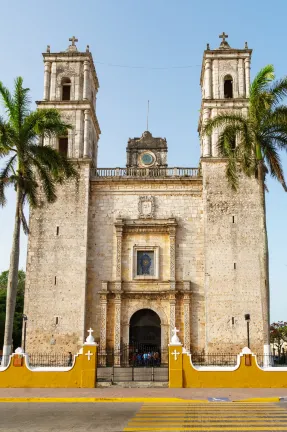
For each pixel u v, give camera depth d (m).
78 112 51.22
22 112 35.69
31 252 46.72
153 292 46.72
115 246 48.34
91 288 47.38
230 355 43.50
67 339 44.78
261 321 44.78
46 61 53.22
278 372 28.94
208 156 49.12
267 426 16.38
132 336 47.19
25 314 45.03
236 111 50.62
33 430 16.20
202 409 20.55
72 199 48.16
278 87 35.84
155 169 50.91
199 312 46.53
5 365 32.50
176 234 48.44
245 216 47.28
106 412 20.02
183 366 29.16
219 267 46.09
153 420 17.84
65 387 28.78
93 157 54.03
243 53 52.50
